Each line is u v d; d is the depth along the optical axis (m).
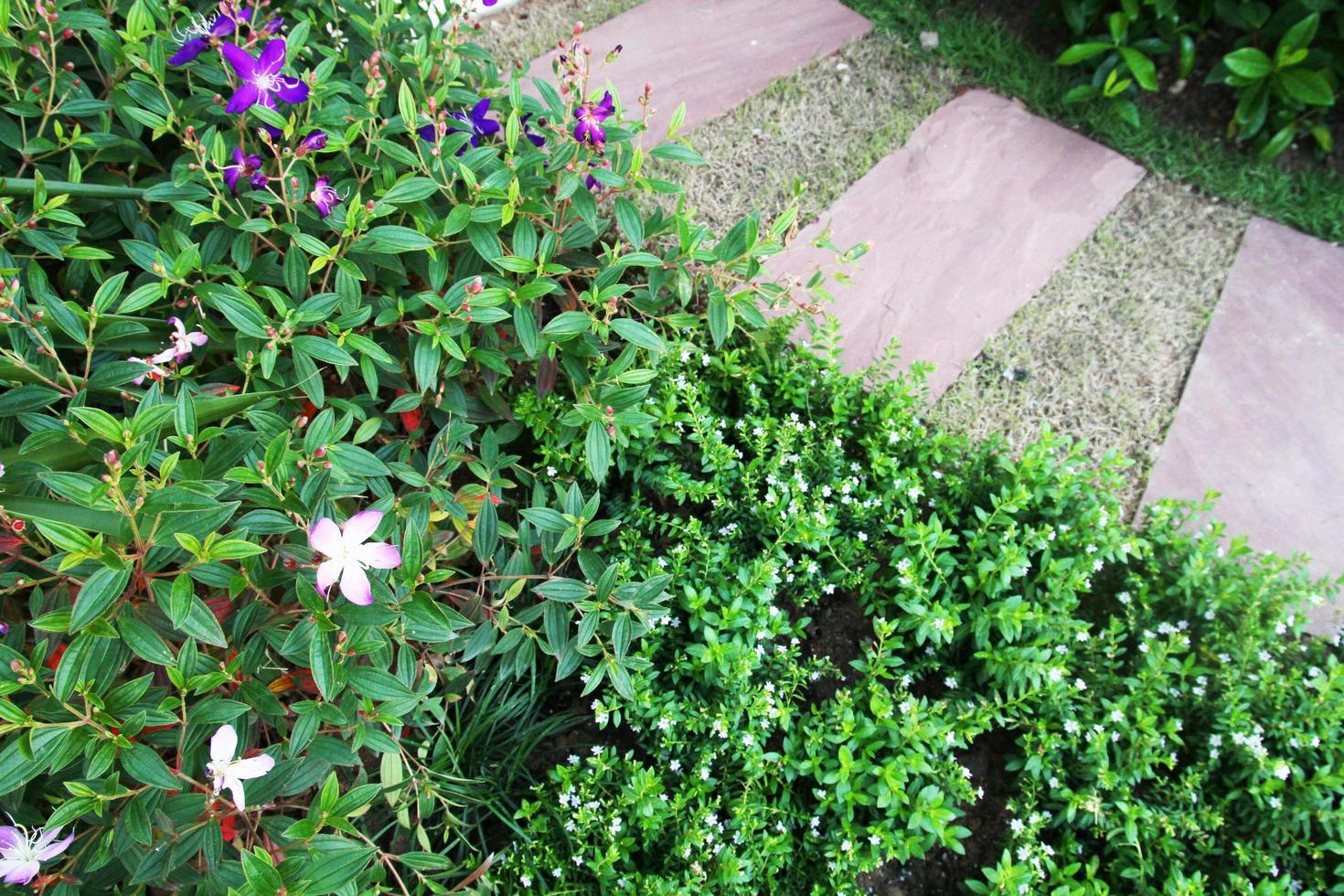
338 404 1.92
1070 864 1.87
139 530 1.38
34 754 1.28
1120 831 1.91
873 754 1.96
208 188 1.94
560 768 1.92
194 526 1.34
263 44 2.11
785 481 2.27
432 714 1.96
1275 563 2.18
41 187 1.77
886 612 2.27
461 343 2.01
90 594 1.28
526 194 2.06
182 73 2.15
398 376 2.09
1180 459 2.55
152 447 1.41
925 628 2.02
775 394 2.39
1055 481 2.24
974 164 3.04
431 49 2.33
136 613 1.42
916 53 3.28
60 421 1.61
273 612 1.61
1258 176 3.03
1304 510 2.47
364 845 1.69
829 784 1.97
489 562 2.05
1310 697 2.03
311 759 1.56
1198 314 2.78
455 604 2.03
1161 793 2.02
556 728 2.13
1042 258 2.86
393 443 2.03
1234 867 1.97
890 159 3.05
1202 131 3.14
